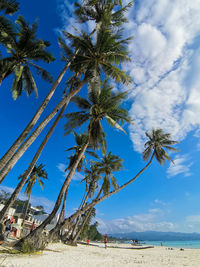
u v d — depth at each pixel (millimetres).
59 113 13516
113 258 13531
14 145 9633
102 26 12961
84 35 13227
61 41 15766
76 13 15406
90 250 18906
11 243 10375
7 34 13359
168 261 13383
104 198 15867
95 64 13602
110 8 14094
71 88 14766
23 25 14297
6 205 10133
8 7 14438
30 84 15930
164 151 23125
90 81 12805
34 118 10719
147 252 23672
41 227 11344
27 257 8805
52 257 9984
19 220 29812
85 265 8914
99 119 17000
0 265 6418
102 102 16516
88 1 13336
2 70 14555
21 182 10750
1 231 10344
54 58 15477
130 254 18750
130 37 13828
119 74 14078
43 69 15414
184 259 15312
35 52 15062
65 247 17156
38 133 10188
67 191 21641
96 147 17188
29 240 10484
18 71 14555
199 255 19750
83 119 17234
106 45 13164
